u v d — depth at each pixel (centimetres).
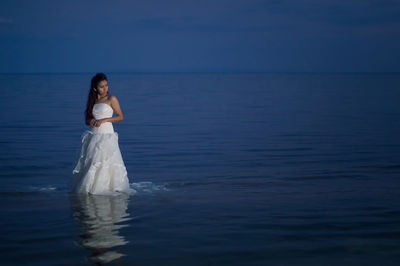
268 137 1016
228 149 854
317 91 3297
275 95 2830
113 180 492
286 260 290
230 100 2378
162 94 3062
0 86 4359
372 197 473
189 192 502
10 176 600
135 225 368
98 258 293
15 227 362
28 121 1335
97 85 486
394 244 321
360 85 4450
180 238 334
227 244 321
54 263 284
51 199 461
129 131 1136
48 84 5203
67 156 767
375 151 809
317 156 766
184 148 869
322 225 369
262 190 513
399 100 2178
